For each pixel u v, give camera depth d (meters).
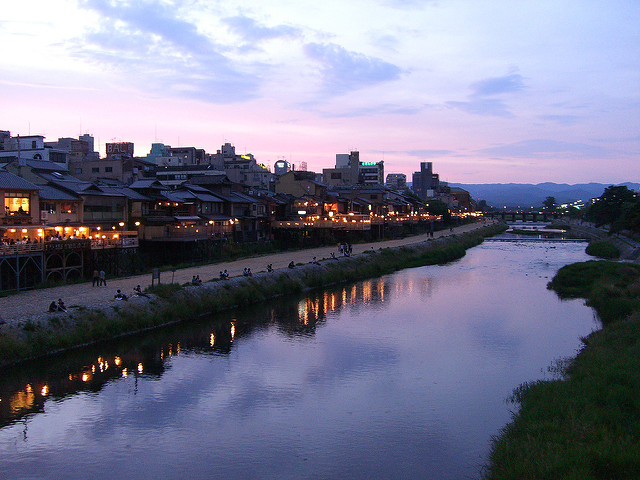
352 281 70.62
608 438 21.12
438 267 86.06
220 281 53.72
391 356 37.44
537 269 83.06
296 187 117.75
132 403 28.91
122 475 21.89
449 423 26.62
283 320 47.56
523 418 24.84
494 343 40.50
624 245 107.19
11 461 22.91
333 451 23.91
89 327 37.62
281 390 31.05
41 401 28.95
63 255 51.03
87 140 126.50
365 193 140.12
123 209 65.00
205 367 34.69
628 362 29.53
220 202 83.69
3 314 36.22
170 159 130.25
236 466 22.64
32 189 52.16
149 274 59.31
